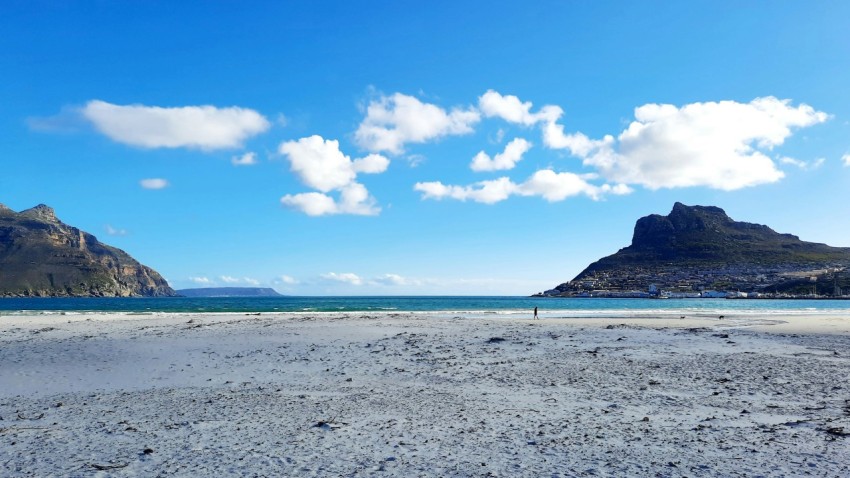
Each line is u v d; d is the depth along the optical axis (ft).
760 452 28.89
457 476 25.23
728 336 97.66
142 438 32.45
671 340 90.58
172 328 108.88
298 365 63.57
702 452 29.01
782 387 49.21
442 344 82.94
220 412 39.88
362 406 41.96
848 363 64.13
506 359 68.33
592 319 166.30
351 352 73.72
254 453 29.14
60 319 147.23
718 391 47.50
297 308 310.24
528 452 29.30
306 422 36.58
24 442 31.58
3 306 421.18
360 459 28.02
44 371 59.31
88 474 25.53
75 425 36.01
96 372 58.90
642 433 33.32
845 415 38.06
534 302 544.21
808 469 25.93
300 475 25.36
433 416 38.40
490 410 40.34
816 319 163.32
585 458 28.07
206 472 25.82
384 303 472.85
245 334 94.32
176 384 52.75
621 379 54.03
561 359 68.44
